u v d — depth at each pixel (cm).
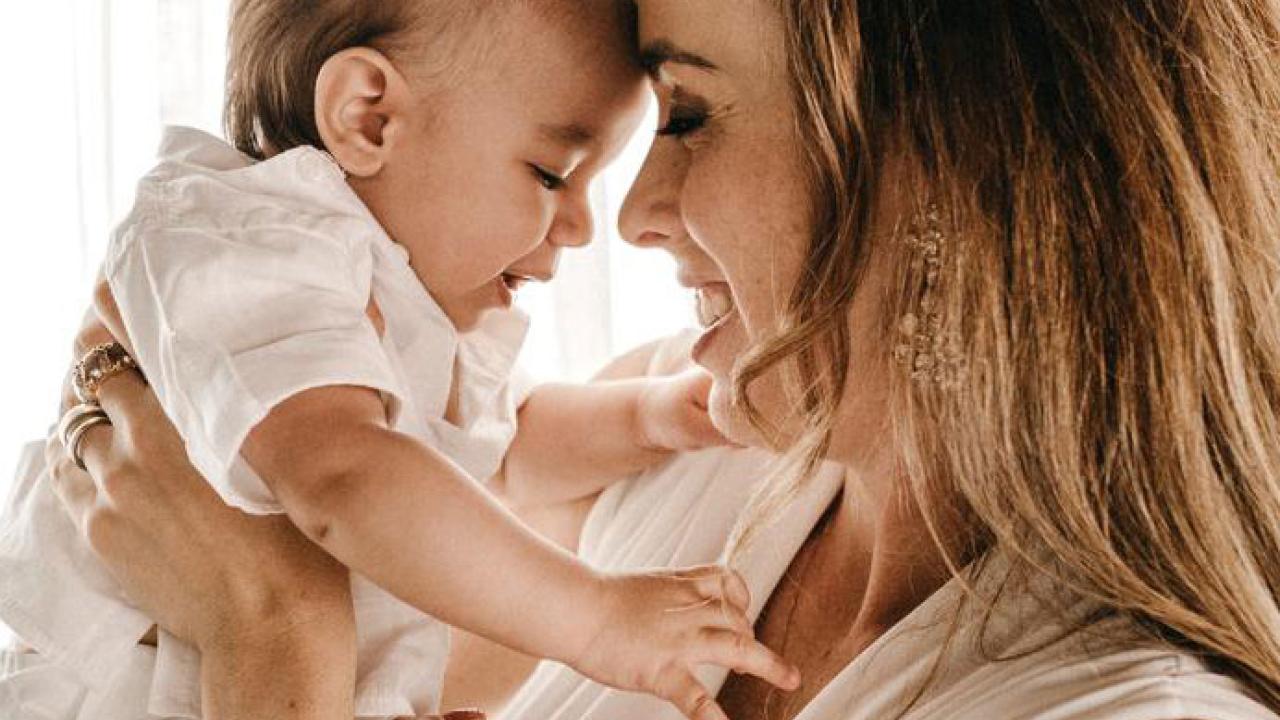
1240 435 88
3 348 257
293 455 99
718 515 121
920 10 91
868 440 103
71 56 255
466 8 115
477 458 127
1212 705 82
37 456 126
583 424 132
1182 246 86
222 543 107
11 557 115
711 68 99
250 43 123
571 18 116
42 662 115
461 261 121
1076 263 87
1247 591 86
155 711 108
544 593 98
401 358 119
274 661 104
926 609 98
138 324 107
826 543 117
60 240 258
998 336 88
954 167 90
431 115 117
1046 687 86
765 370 98
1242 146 88
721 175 101
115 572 110
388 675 112
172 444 110
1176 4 88
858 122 93
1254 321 89
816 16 93
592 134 120
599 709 113
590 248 201
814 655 111
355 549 97
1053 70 88
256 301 104
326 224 110
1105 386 88
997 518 91
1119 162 86
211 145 118
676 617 98
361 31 117
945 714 89
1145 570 88
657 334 213
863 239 94
